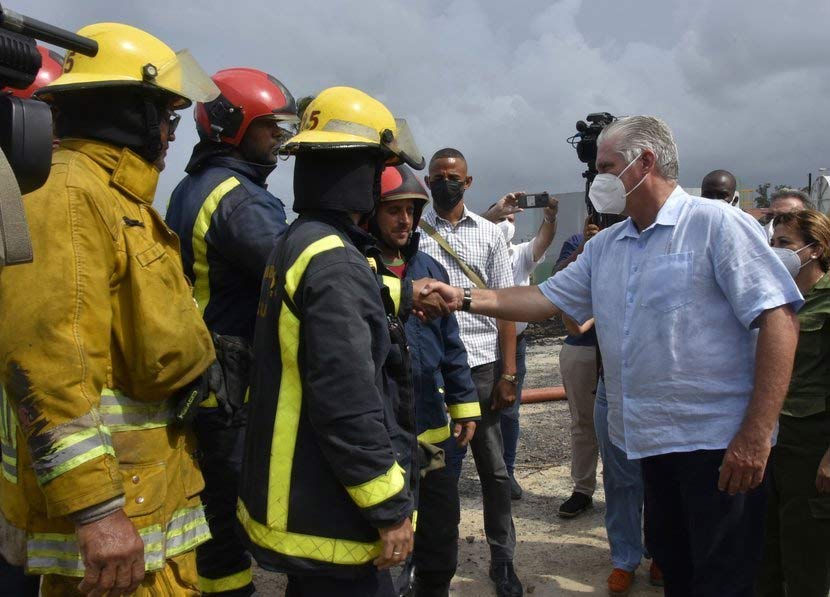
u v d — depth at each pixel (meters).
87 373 1.87
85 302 1.89
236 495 2.94
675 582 3.06
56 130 2.18
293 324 2.12
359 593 2.20
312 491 2.12
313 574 2.12
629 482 3.84
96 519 1.84
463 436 3.42
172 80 2.18
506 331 3.97
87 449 1.83
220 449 2.87
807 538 3.14
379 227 3.13
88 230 1.93
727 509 2.70
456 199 4.20
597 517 4.91
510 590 3.85
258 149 3.09
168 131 2.29
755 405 2.55
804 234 3.16
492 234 4.30
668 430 2.71
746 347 2.67
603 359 2.98
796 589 3.19
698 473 2.71
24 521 2.03
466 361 3.48
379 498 2.04
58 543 2.02
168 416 2.19
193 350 2.15
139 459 2.08
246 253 2.81
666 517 3.01
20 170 1.45
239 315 2.93
